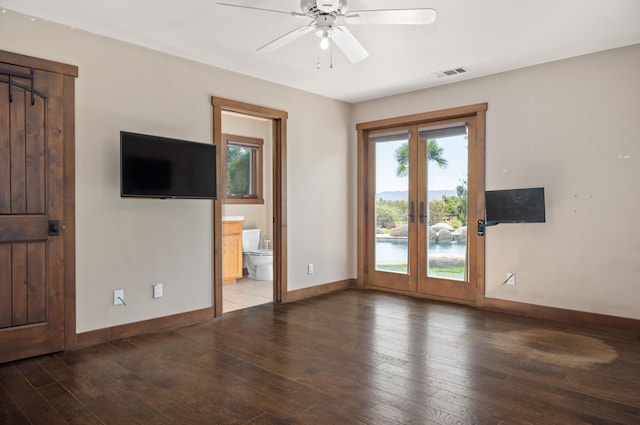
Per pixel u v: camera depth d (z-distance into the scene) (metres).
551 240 3.96
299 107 4.84
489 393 2.41
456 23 3.06
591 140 3.74
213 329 3.65
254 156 6.46
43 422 2.10
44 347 3.02
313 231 5.03
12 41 2.86
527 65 4.04
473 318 4.00
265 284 5.71
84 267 3.21
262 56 3.76
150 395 2.39
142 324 3.53
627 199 3.57
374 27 3.12
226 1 2.73
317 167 5.08
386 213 5.30
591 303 3.75
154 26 3.13
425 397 2.37
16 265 2.91
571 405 2.27
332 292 5.21
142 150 3.31
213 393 2.42
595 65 3.70
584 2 2.74
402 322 3.87
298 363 2.87
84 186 3.20
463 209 4.61
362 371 2.73
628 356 2.98
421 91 4.83
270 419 2.13
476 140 4.47
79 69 3.17
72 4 2.78
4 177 2.85
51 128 3.04
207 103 3.96
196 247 3.90
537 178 4.03
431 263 4.88
